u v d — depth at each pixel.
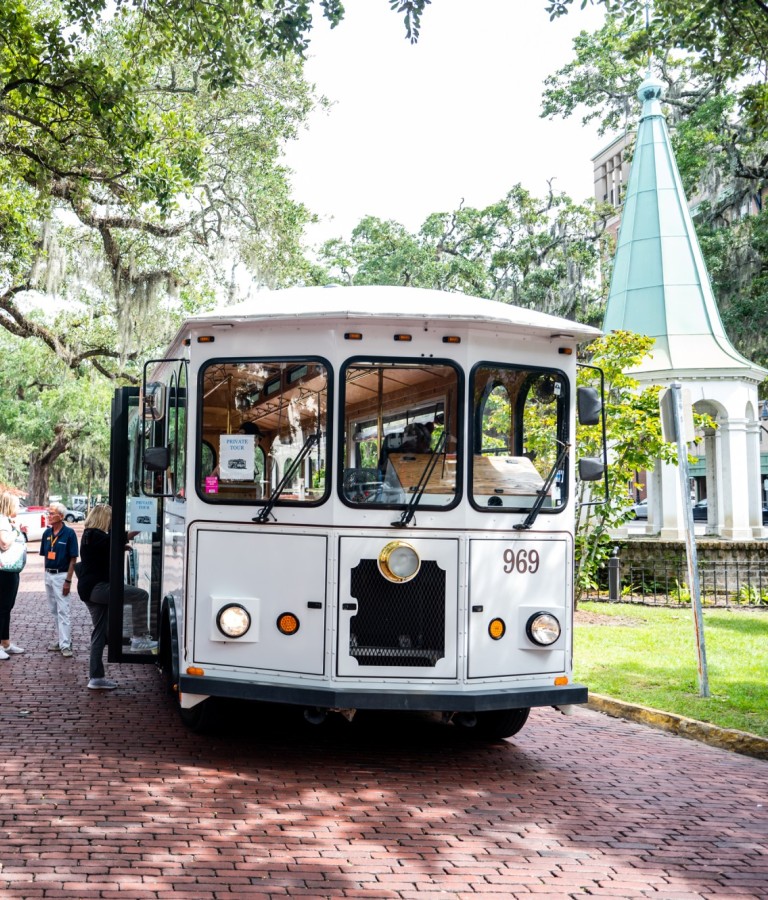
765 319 26.73
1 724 7.57
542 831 5.51
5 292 24.77
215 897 4.35
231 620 6.51
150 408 7.30
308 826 5.39
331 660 6.36
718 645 11.86
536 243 37.91
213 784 6.12
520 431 6.89
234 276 26.03
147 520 9.17
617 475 14.98
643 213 21.08
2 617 11.05
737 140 27.02
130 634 9.19
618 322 20.84
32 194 21.36
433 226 41.09
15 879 4.45
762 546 17.05
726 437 19.34
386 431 6.55
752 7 11.98
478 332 6.70
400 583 6.45
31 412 43.84
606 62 35.03
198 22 13.06
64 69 14.91
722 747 7.78
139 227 23.69
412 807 5.84
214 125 25.17
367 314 6.44
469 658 6.50
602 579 17.31
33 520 34.81
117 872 4.58
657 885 4.78
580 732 8.23
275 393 6.62
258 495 6.60
